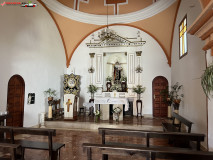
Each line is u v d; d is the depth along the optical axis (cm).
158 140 554
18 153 344
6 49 579
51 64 881
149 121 805
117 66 1050
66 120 777
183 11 700
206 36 375
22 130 342
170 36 929
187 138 314
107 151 242
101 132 359
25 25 677
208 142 420
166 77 956
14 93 623
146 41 991
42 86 796
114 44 1016
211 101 406
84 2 930
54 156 354
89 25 1016
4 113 507
